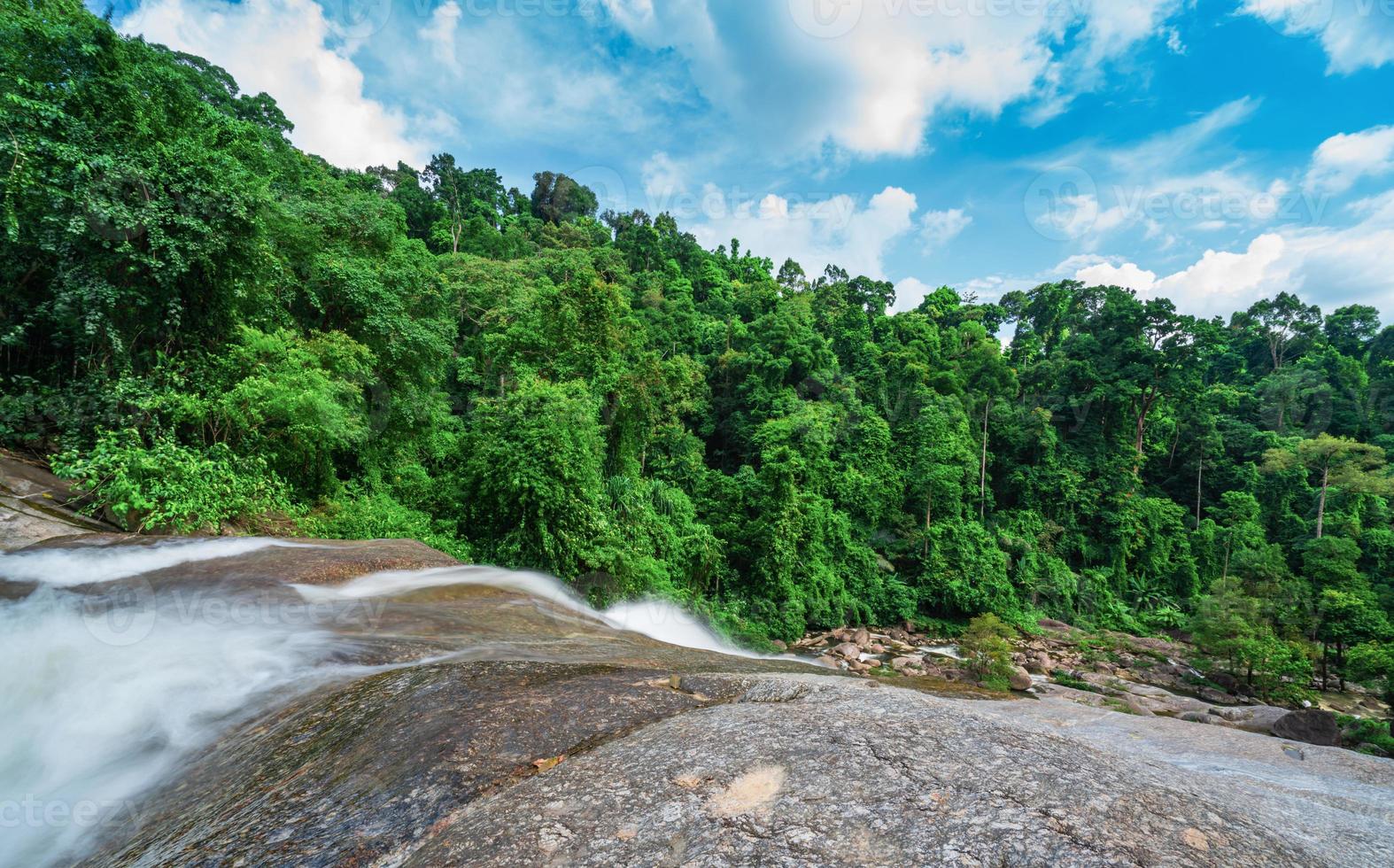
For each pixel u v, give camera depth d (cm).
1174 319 4559
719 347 4850
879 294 7556
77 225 797
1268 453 4800
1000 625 2467
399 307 1672
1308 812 190
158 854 177
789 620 2691
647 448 3206
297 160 2211
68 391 866
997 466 4519
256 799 194
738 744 170
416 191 6031
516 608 551
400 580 600
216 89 2739
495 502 1636
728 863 117
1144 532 4181
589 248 6512
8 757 259
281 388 1043
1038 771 152
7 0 834
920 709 204
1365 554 4006
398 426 1739
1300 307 7194
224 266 998
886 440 3984
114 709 292
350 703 261
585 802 145
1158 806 141
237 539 679
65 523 707
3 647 358
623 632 546
